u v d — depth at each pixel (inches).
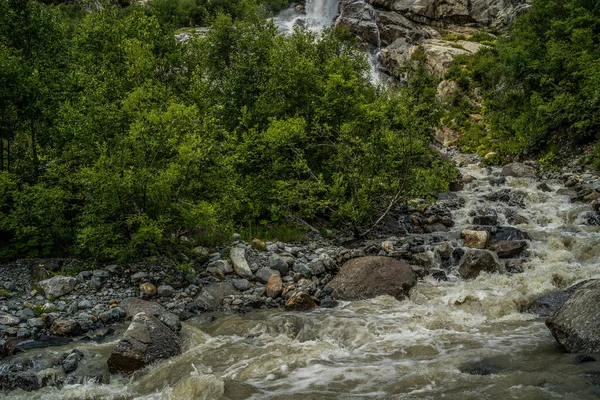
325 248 422.6
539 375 207.0
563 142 723.4
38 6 448.8
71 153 386.3
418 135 472.1
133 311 313.4
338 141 504.1
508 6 1411.2
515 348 245.0
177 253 380.8
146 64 469.4
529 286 340.2
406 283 350.3
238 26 608.1
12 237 392.5
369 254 401.4
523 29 982.4
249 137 486.9
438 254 397.1
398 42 1416.1
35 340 280.2
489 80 1037.2
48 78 421.4
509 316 297.6
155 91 422.0
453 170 625.6
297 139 494.6
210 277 363.3
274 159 488.4
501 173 702.5
